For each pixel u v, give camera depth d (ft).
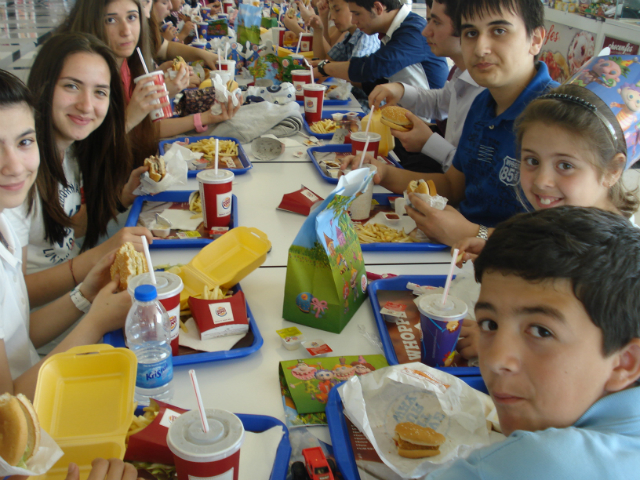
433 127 9.32
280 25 15.97
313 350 3.42
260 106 7.98
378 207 5.90
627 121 3.76
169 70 8.44
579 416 1.96
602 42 14.14
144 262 3.81
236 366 3.32
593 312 1.84
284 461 2.52
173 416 2.62
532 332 1.95
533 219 2.09
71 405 2.59
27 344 3.76
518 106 5.24
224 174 4.97
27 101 3.52
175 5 16.53
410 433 2.60
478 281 2.25
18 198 3.61
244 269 4.02
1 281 3.48
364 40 11.98
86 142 5.61
